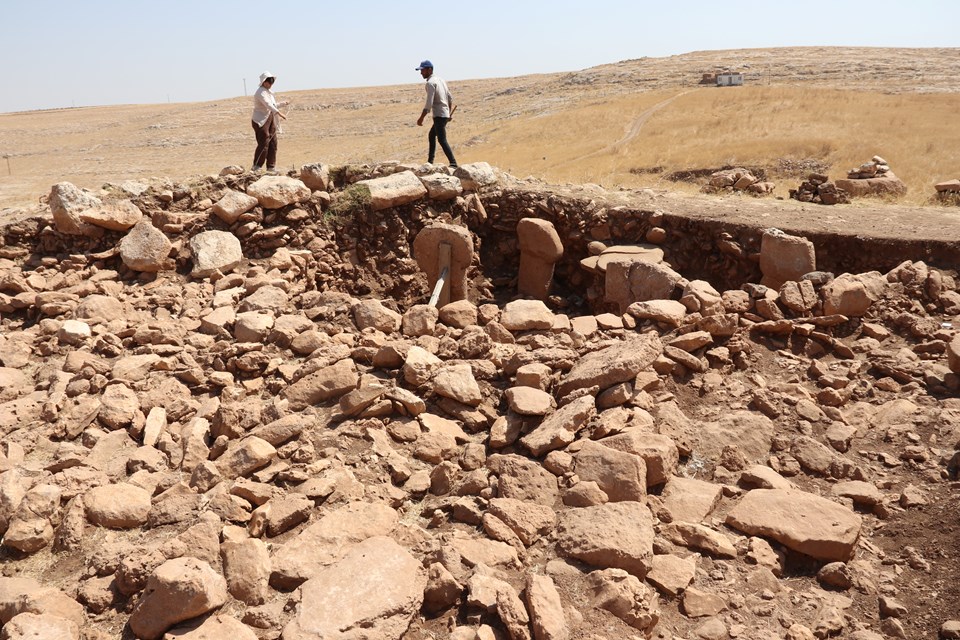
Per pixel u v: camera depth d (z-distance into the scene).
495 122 41.78
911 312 6.90
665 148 26.05
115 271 8.81
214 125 55.91
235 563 3.74
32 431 5.23
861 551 4.23
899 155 21.23
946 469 4.79
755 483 4.68
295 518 4.20
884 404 5.54
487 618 3.48
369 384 5.52
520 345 6.56
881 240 8.52
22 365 6.56
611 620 3.50
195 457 4.90
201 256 8.88
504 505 4.23
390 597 3.43
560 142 31.59
